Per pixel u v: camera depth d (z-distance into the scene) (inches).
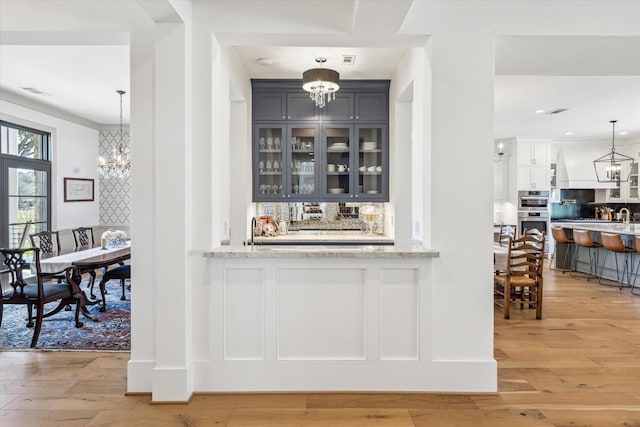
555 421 90.1
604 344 141.2
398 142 172.9
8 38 106.3
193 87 103.3
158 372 98.7
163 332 99.7
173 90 99.3
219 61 109.2
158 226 99.5
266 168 186.2
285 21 102.4
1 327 162.2
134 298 102.9
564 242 291.1
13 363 123.4
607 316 177.6
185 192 99.8
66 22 100.6
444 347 104.2
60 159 259.4
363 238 186.5
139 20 101.3
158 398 98.6
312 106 184.2
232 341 105.0
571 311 185.9
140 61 101.4
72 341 144.5
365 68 165.6
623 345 140.3
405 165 173.3
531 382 110.1
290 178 185.8
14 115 219.5
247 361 104.4
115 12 101.2
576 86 193.0
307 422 89.6
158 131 99.4
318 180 186.2
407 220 174.7
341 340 105.4
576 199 370.0
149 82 101.7
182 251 99.7
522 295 191.0
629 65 127.8
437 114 103.4
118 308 194.4
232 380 104.1
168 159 99.6
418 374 104.3
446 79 103.2
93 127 295.3
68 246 267.9
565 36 103.1
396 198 174.2
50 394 102.7
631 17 102.7
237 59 150.3
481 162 103.6
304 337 105.4
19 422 89.3
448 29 102.9
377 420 90.5
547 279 263.1
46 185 249.9
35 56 163.0
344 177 188.2
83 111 259.4
